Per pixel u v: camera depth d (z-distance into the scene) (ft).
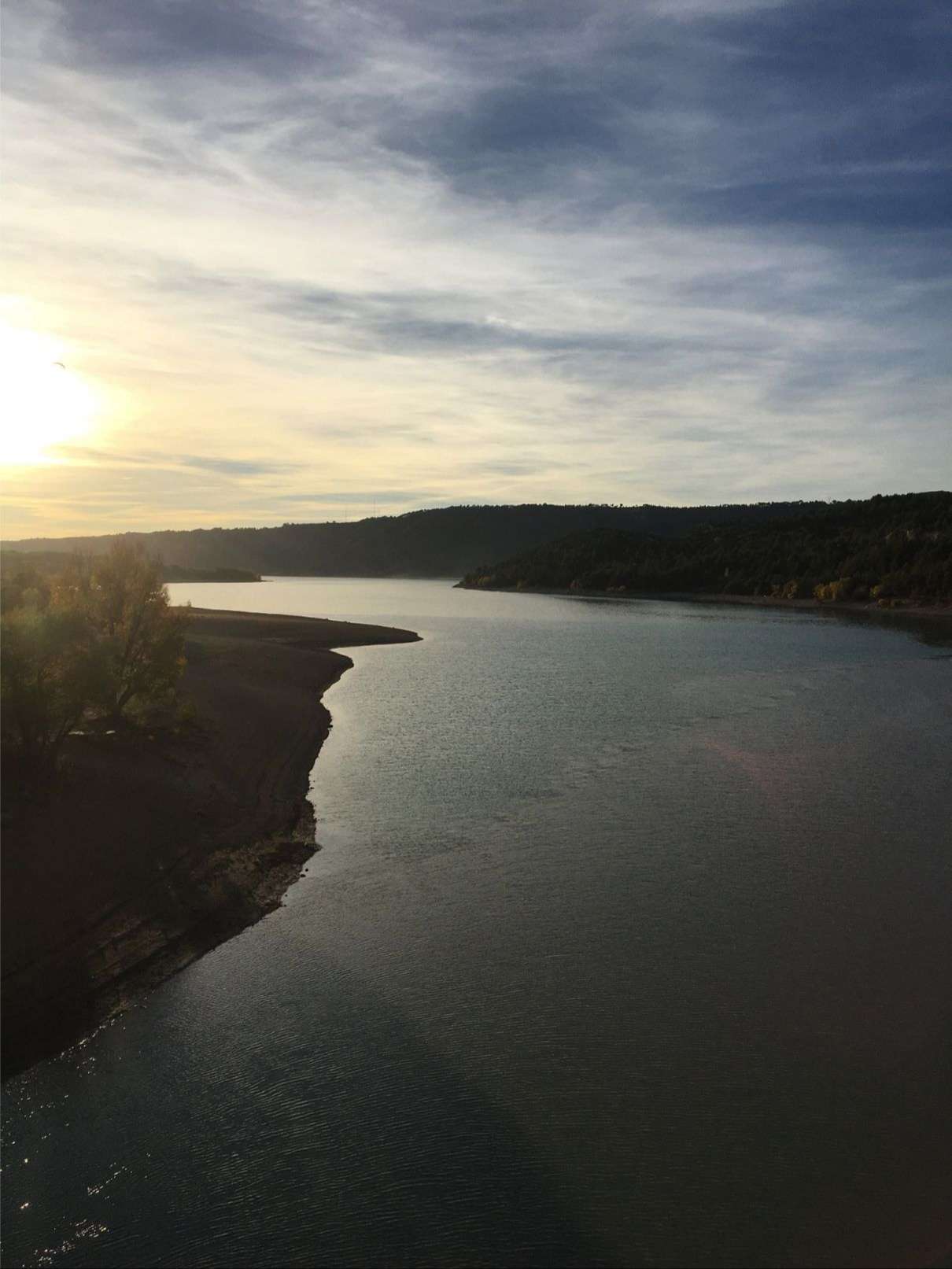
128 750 80.84
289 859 68.64
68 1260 31.96
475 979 50.60
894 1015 46.70
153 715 93.97
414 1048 44.16
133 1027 45.73
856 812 79.82
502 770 95.81
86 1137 38.06
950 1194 34.60
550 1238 32.76
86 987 48.21
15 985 46.75
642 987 49.67
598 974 51.13
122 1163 36.58
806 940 54.95
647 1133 38.04
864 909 59.31
